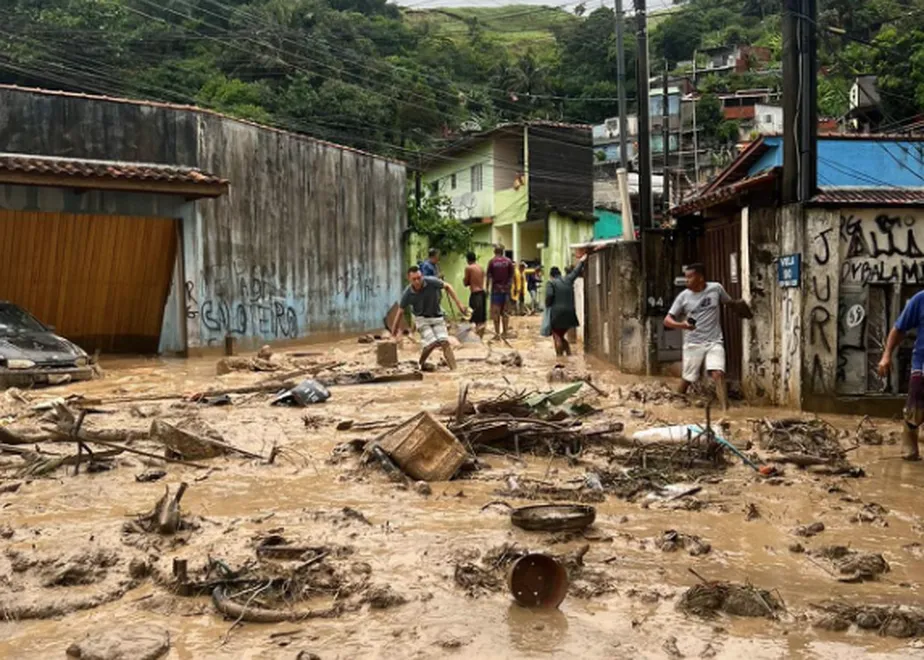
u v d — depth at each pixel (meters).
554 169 37.44
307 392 10.07
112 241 17.02
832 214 9.36
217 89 37.84
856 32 26.48
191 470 6.69
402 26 59.41
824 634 3.55
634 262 13.26
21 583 4.19
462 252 30.39
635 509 5.52
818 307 9.39
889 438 8.09
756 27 61.97
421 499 5.75
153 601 3.92
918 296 7.20
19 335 13.06
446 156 41.16
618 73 18.52
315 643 3.47
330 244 23.28
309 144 22.31
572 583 4.06
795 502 5.67
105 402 10.20
